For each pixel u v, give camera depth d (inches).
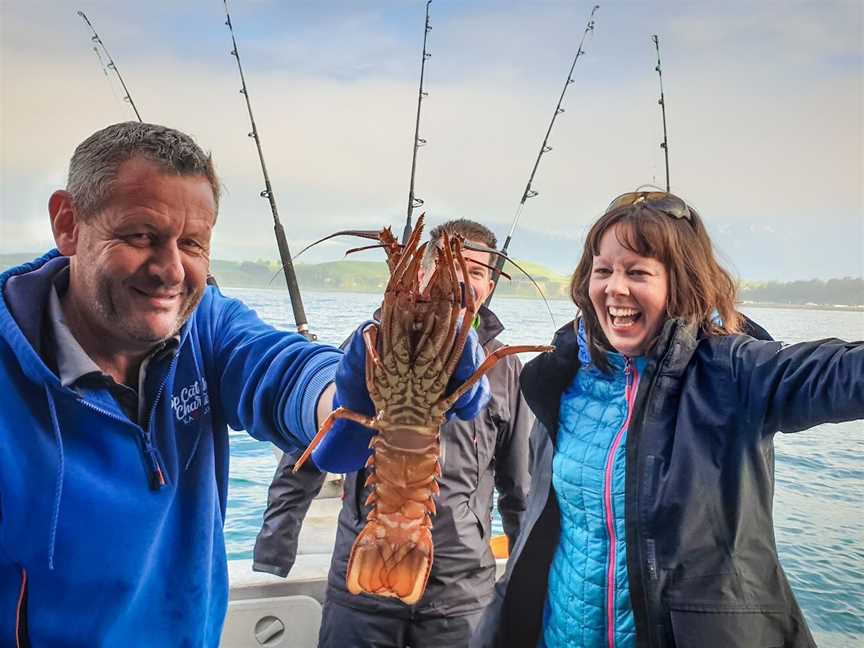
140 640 71.7
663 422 91.9
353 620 126.5
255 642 151.5
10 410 64.6
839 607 201.5
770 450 89.4
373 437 74.5
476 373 69.1
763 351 88.4
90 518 66.5
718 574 85.7
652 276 95.7
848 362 78.1
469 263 127.8
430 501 80.5
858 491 300.2
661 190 104.8
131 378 73.3
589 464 98.4
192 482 77.3
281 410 77.4
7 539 64.4
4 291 67.7
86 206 63.3
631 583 90.5
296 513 139.8
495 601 110.0
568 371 109.9
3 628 65.1
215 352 84.1
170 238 63.9
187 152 65.1
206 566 77.9
